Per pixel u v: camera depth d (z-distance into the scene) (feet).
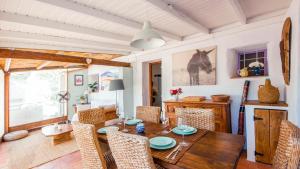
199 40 11.40
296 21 6.03
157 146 4.60
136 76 16.85
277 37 8.59
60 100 20.21
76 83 23.18
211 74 11.04
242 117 9.32
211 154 4.09
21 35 8.95
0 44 9.86
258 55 10.08
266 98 8.02
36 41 10.33
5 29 8.38
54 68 19.79
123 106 16.51
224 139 5.10
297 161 2.87
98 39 11.42
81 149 5.29
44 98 20.17
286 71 7.10
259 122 7.92
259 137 7.95
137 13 7.90
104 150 6.72
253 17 9.05
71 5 6.44
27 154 10.66
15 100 17.47
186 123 7.14
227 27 10.01
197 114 6.97
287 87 7.60
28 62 15.26
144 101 16.52
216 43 10.87
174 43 12.76
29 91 18.81
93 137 4.69
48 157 10.02
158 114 8.14
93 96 21.16
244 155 8.90
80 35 10.25
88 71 23.12
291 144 3.05
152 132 6.03
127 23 8.51
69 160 9.52
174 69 13.07
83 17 7.86
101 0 6.59
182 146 4.61
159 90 19.01
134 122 7.46
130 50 14.97
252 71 9.91
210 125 6.60
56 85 21.45
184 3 7.20
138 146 3.41
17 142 13.25
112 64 15.69
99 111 8.64
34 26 7.89
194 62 11.91
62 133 12.12
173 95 12.19
